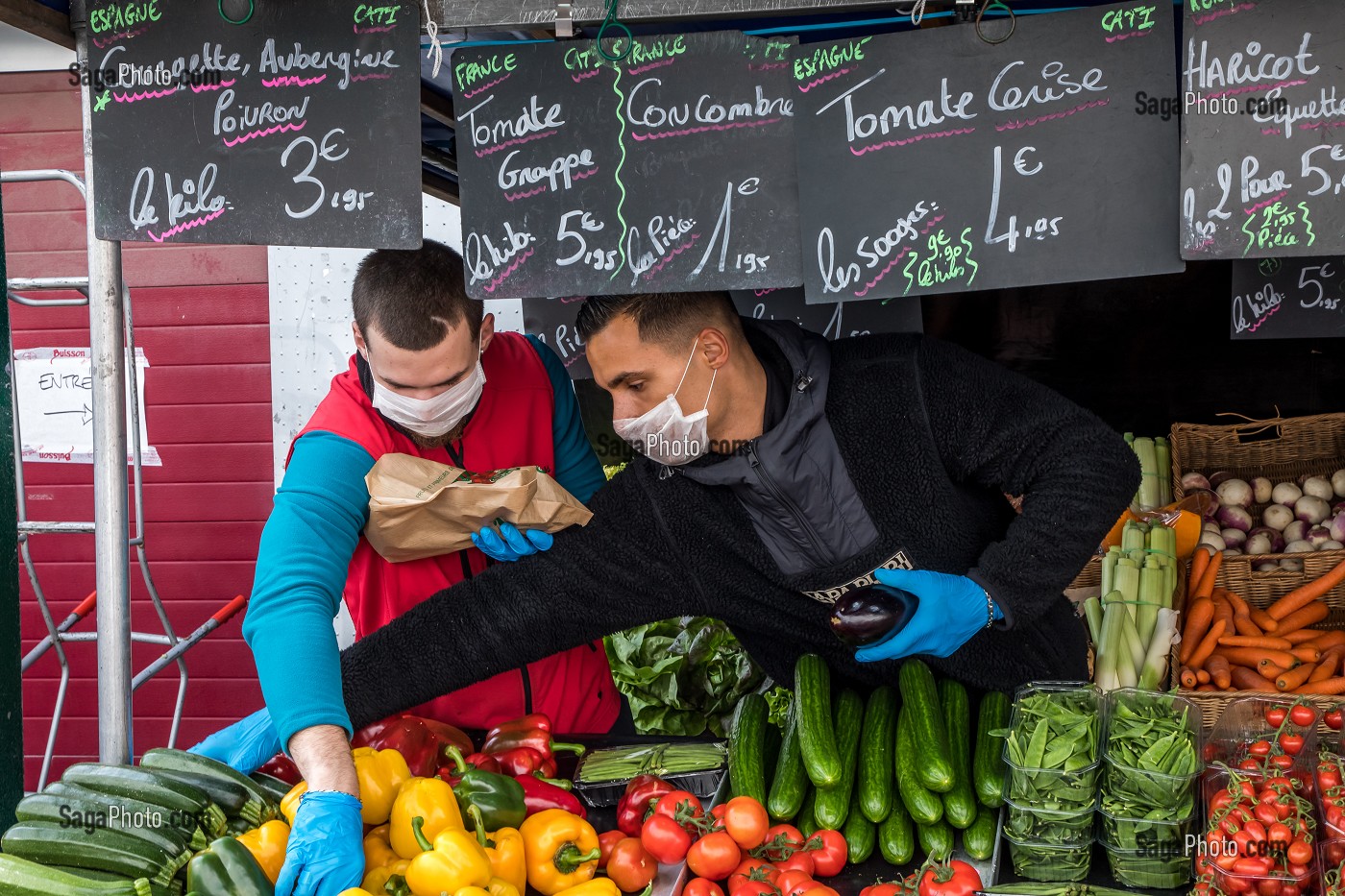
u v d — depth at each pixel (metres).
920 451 2.11
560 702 2.66
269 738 2.06
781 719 2.65
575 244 1.98
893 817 1.92
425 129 2.90
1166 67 1.82
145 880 1.67
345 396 2.39
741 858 1.80
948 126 1.89
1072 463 2.02
